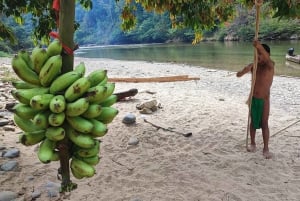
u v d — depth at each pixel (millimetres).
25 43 46594
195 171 5055
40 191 4367
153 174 4969
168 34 62625
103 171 5074
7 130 6773
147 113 8234
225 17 6352
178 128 7047
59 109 1719
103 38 86625
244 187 4555
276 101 10664
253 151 5820
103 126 1869
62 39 1826
